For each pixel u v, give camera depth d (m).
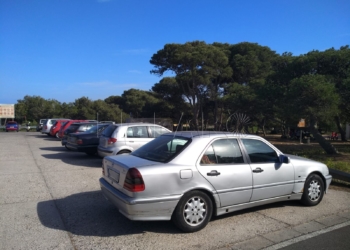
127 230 4.73
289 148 18.91
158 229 4.78
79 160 11.76
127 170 4.51
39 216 5.33
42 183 7.81
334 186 7.84
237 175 5.04
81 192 6.93
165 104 41.19
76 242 4.29
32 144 18.02
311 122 15.74
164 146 5.30
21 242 4.27
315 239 4.52
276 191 5.52
